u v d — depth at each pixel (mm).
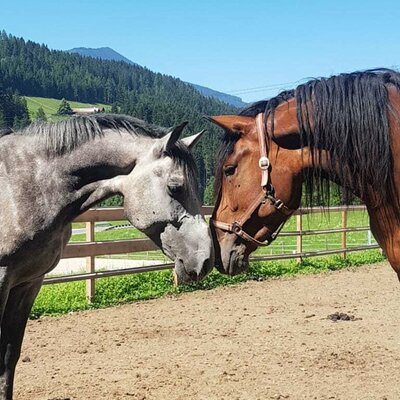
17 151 3854
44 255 3809
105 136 3885
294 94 3238
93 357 5848
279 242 17391
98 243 8523
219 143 3340
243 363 5594
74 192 3875
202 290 9766
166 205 3684
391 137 3057
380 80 3127
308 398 4648
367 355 5859
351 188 3166
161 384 4988
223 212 3314
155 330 6988
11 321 4004
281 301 8844
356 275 11422
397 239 3109
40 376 5227
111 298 8836
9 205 3703
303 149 3143
